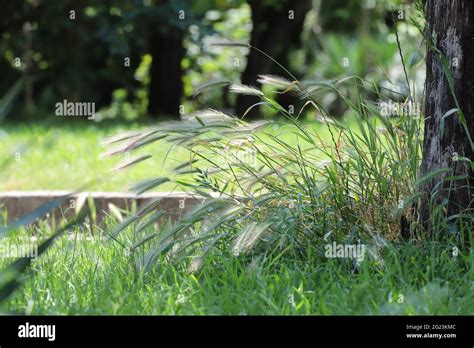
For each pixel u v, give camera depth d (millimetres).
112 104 38250
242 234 8953
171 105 34594
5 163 7992
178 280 9383
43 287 9273
